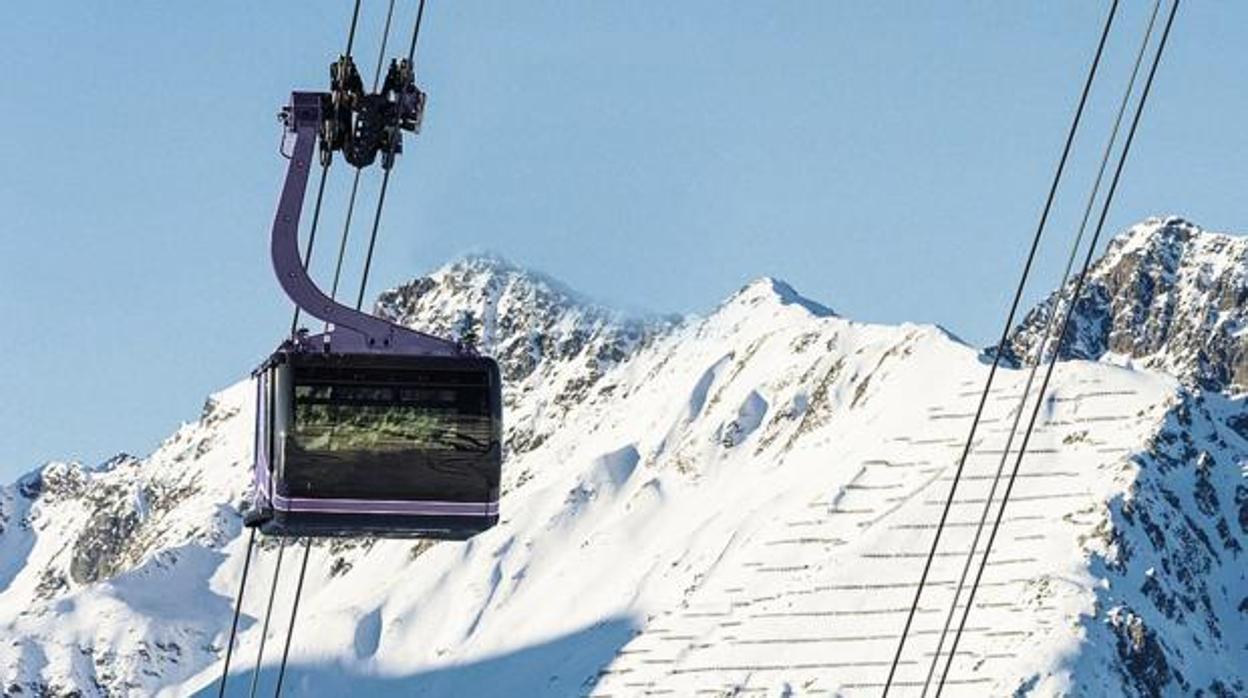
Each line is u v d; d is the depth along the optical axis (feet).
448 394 206.49
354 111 187.21
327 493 204.74
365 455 205.26
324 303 205.98
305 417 204.64
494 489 207.00
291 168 189.37
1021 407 170.40
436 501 205.98
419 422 206.08
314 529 207.10
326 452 204.64
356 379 206.49
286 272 196.75
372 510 205.57
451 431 206.08
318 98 187.83
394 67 187.21
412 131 188.03
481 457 206.49
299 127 188.24
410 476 205.46
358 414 205.98
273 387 205.98
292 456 203.72
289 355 206.08
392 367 207.00
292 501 204.74
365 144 187.83
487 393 206.80
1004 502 171.01
